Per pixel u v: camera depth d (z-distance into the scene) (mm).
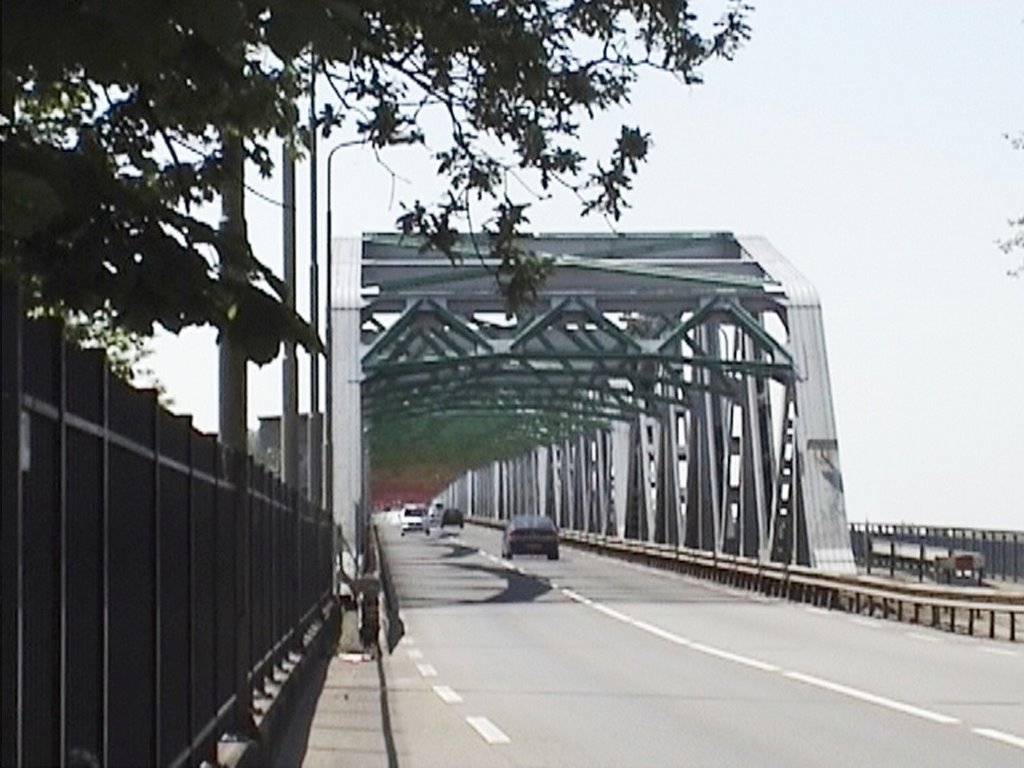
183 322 10250
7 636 7711
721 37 17672
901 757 21875
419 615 56875
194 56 9367
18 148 9227
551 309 77312
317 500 47875
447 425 155625
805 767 21000
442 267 79438
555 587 74500
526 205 16766
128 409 11094
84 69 8234
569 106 15914
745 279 78438
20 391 7879
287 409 38938
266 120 11555
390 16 13555
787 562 77688
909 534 82438
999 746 22938
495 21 14688
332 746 22109
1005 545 69250
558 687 32625
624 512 115375
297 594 32062
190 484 14359
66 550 9023
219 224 12156
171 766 13023
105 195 9984
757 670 36281
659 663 38281
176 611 13477
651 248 79938
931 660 38625
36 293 9930
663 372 90938
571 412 115000
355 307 76062
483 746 23250
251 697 19438
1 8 8062
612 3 15641
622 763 21469
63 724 8867
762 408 83062
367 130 15867
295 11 8812
